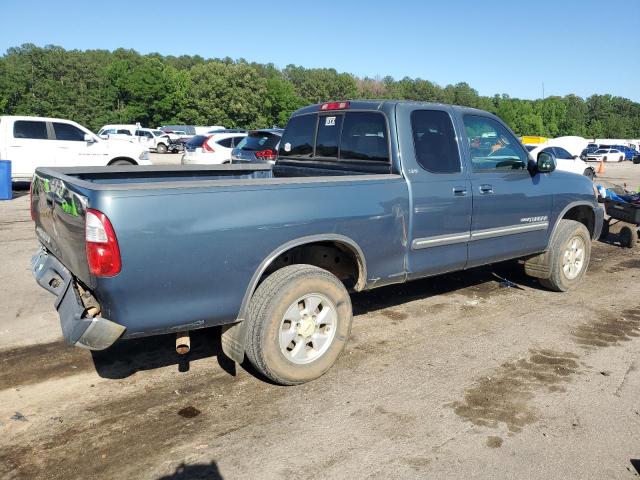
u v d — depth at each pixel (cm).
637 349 468
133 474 287
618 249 919
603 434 335
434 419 347
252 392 378
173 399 367
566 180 602
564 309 572
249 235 345
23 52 9231
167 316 326
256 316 359
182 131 5369
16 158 1379
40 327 488
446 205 464
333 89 10331
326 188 385
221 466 295
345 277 445
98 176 467
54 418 340
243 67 8488
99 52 11506
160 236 311
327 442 320
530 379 407
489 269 729
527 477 292
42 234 422
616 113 14775
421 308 566
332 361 398
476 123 510
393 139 444
